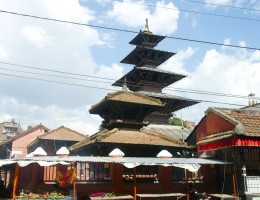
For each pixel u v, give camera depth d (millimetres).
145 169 23453
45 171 24016
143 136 24875
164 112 43781
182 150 25656
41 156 20906
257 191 20297
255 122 22203
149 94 42219
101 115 28000
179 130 39656
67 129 43219
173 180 22984
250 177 20453
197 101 43750
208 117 24859
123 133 24578
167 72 44938
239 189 20891
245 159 21203
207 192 23219
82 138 42375
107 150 22828
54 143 41375
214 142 22266
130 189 21344
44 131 53906
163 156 21844
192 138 28547
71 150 27047
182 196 21484
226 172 22562
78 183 19891
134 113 26406
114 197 19000
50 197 18109
